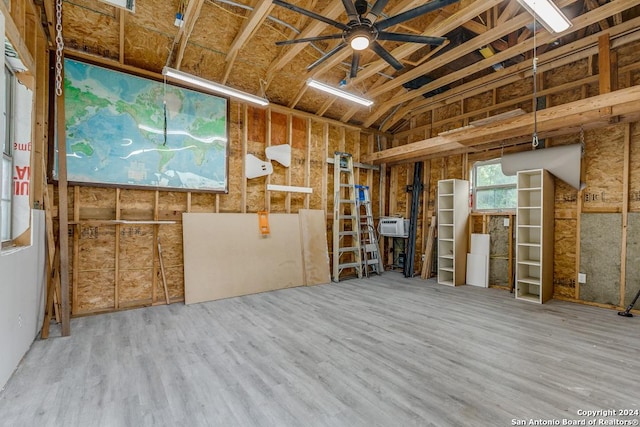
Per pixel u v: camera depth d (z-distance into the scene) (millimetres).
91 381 2234
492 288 5273
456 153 5758
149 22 3967
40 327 3197
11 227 2732
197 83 4078
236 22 4328
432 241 6070
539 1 2572
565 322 3568
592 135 4406
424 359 2621
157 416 1855
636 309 3953
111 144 3916
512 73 5000
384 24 2762
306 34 4121
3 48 2072
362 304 4270
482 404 1993
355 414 1885
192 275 4340
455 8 3955
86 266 3836
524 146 5090
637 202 4023
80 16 3656
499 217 5375
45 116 3459
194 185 4555
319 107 6066
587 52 4246
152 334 3143
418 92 5547
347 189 6562
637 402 2021
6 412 1870
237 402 2000
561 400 2039
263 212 5145
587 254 4391
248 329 3295
